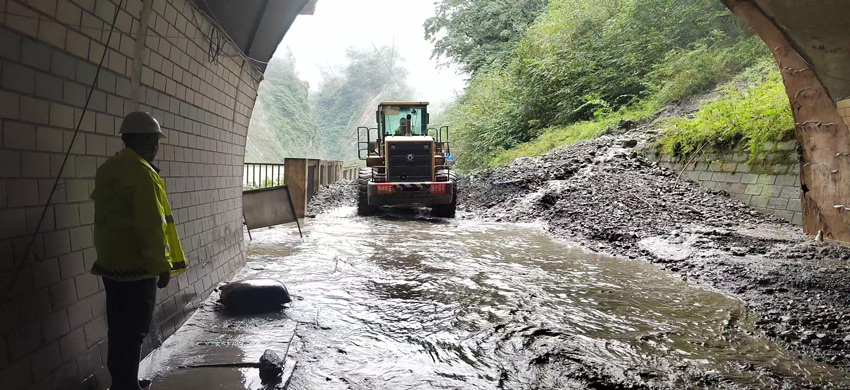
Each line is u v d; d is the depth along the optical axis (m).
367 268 6.61
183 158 4.41
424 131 14.31
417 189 11.87
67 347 2.73
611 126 16.50
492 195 13.94
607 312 4.88
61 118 2.67
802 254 6.92
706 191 11.34
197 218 4.81
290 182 10.94
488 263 7.03
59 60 2.61
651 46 18.36
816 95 7.47
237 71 5.59
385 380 3.31
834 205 7.64
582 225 9.76
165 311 3.96
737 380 3.42
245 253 7.19
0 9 2.14
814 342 4.10
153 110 3.78
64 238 2.73
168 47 3.85
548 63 20.88
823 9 6.41
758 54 15.03
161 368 3.36
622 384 3.32
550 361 3.69
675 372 3.53
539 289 5.68
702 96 15.36
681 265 6.77
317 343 3.94
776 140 10.08
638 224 9.41
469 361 3.66
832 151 7.58
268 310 4.73
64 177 2.72
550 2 24.48
